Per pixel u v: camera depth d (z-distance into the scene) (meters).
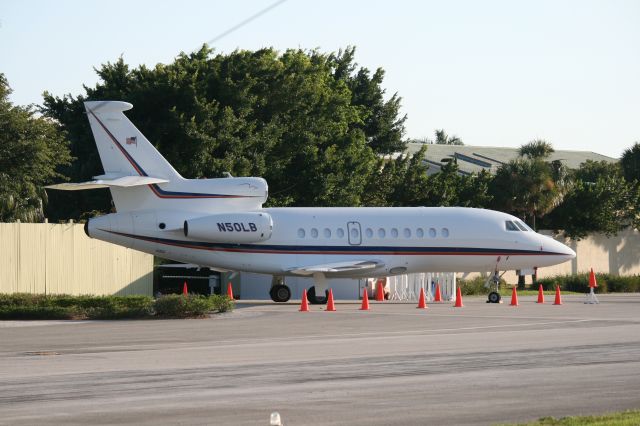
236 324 61.62
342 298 99.81
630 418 27.11
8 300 69.62
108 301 71.19
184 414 28.94
